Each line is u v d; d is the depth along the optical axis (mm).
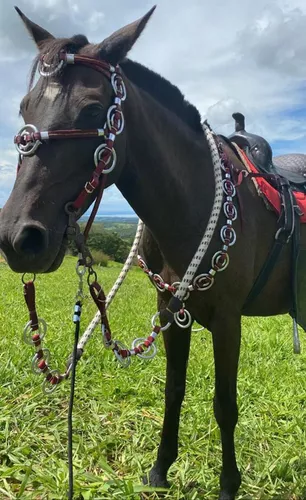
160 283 2271
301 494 2531
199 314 2223
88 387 3816
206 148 2230
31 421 3102
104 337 2068
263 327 6605
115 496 2328
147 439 3021
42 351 1937
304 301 2562
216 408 2295
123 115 1845
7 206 1590
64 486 2395
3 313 6301
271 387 4023
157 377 4078
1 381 3688
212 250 2098
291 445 3047
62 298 8461
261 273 2375
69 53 1719
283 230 2385
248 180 2363
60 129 1621
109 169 1734
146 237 2361
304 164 3018
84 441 2992
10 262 1573
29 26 2029
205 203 2139
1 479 2477
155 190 2027
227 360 2211
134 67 2045
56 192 1624
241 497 2416
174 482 2576
